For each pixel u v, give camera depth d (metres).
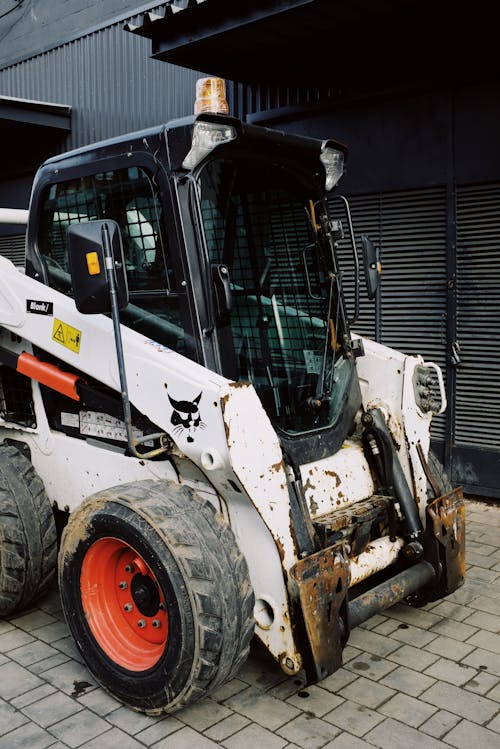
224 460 2.80
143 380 3.07
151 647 3.05
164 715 2.98
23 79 9.46
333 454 3.52
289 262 3.54
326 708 3.02
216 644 2.73
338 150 3.67
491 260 5.57
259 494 2.83
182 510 2.88
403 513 3.62
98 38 8.30
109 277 2.82
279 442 3.06
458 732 2.86
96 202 3.46
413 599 3.74
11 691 3.16
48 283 3.74
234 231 3.29
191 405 2.88
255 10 5.03
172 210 3.09
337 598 2.93
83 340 3.34
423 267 5.92
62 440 3.67
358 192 6.17
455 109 5.60
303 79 6.30
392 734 2.85
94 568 3.12
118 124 8.20
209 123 2.98
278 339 3.45
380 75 5.91
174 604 2.74
